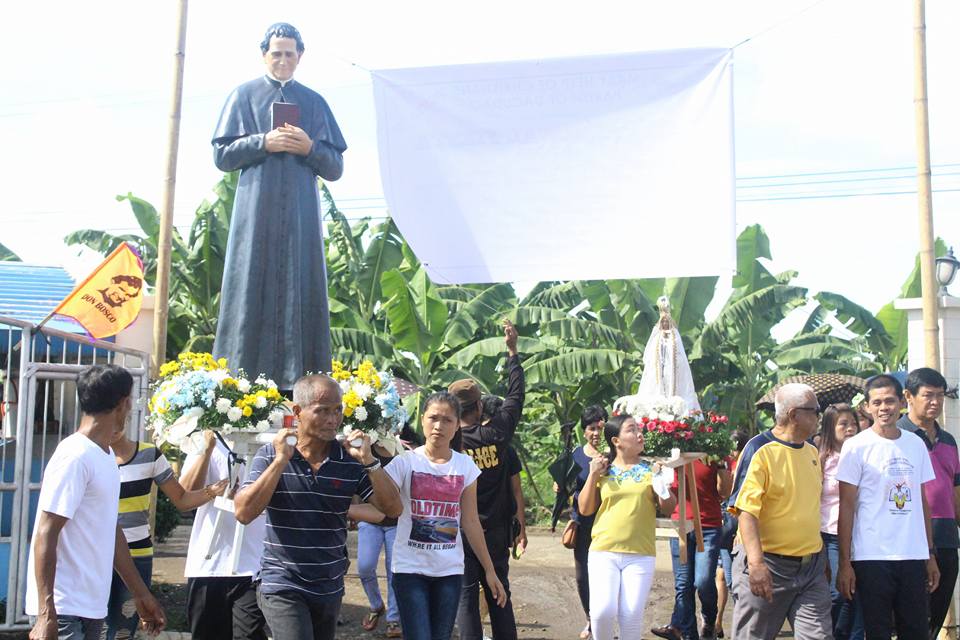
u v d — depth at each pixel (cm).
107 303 914
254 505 432
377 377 525
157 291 932
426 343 1527
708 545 763
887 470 574
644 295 1631
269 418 533
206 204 1755
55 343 965
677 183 667
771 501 555
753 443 570
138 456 556
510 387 680
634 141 670
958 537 673
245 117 673
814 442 750
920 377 661
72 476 420
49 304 1098
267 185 662
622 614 607
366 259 1719
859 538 578
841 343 1686
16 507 750
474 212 686
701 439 652
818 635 548
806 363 1638
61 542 427
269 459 455
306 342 662
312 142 670
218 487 530
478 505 633
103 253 1738
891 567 568
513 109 684
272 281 657
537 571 1130
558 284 1800
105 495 435
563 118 679
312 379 449
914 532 573
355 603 932
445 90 689
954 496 670
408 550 525
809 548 550
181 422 516
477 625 609
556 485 814
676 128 668
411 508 527
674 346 786
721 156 662
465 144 687
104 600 438
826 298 1723
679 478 695
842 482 584
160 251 936
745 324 1565
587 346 1678
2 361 881
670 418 658
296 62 687
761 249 1697
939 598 673
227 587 542
